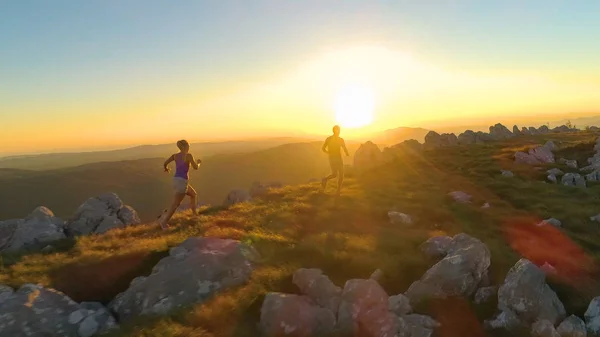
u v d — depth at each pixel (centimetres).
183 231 1530
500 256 1225
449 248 1158
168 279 974
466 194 2345
